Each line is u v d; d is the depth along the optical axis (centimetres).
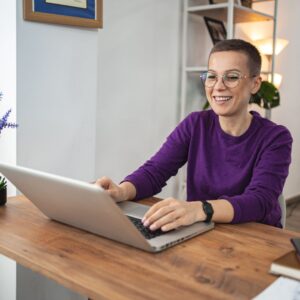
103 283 80
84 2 188
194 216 111
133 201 140
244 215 118
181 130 159
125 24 267
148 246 94
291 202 439
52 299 176
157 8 288
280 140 140
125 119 277
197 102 337
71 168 196
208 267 87
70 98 191
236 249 98
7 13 171
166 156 157
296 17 425
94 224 101
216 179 148
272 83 334
